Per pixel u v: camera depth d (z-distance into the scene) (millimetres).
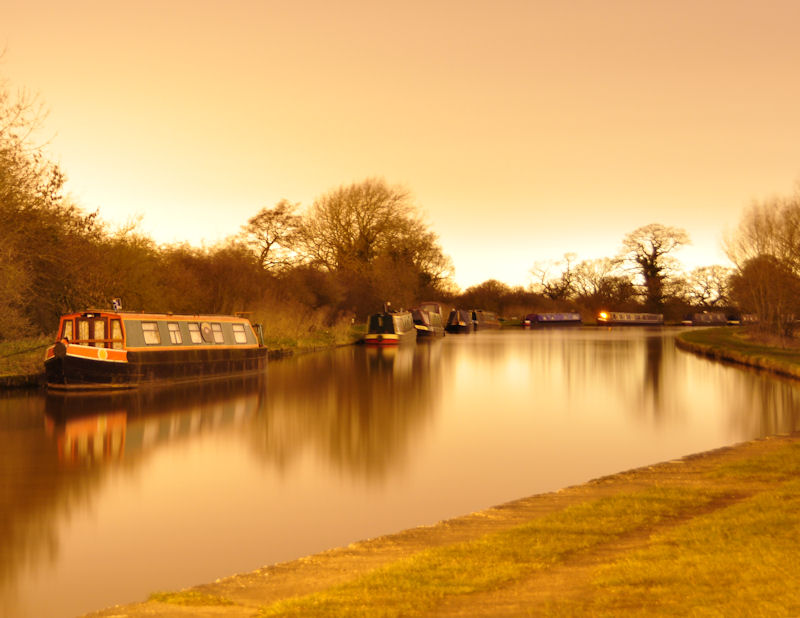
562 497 15109
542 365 51312
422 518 15578
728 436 25125
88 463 20359
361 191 84500
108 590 11742
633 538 11117
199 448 22562
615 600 8086
